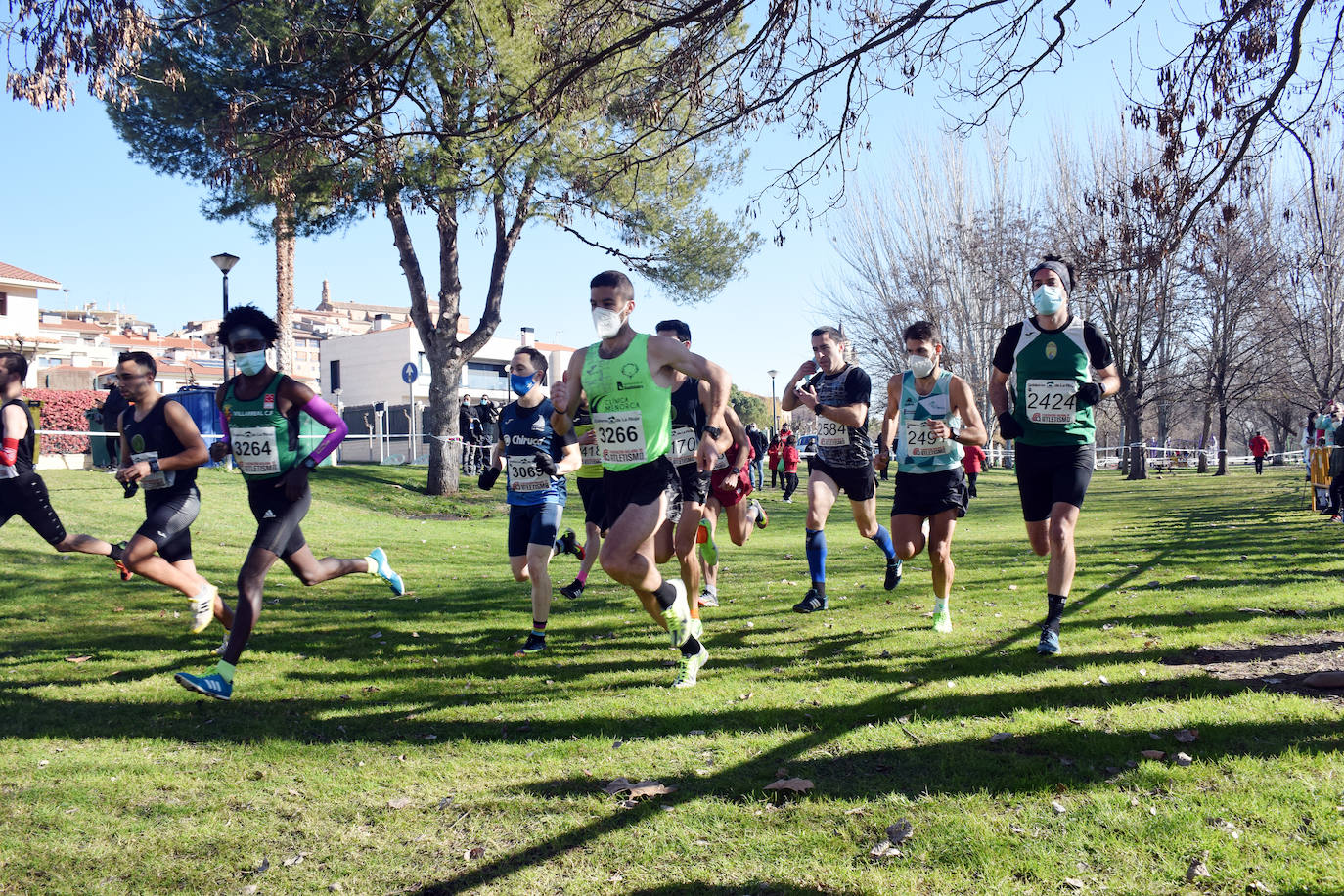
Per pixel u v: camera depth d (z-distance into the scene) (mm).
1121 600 6641
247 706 4398
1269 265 24625
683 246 17781
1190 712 3670
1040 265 5156
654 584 4387
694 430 5809
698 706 4195
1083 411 5211
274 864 2717
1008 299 35250
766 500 23500
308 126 7082
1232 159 6152
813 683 4555
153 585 7902
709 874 2562
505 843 2814
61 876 2637
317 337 91875
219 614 5793
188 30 6918
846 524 17031
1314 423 16344
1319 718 3516
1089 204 6680
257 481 4730
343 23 7266
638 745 3668
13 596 7273
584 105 7223
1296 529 11594
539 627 5660
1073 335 5191
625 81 7203
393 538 13047
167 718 4203
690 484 5836
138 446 5285
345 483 18938
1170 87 6070
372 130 7453
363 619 6730
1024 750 3402
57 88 6109
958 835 2703
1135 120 6195
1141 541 11078
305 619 6703
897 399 5949
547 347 60062
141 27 6250
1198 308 29312
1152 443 47000
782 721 3924
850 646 5402
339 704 4438
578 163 11359
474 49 7789
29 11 6043
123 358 5188
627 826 2893
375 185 7855
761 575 9305
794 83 6719
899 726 3744
